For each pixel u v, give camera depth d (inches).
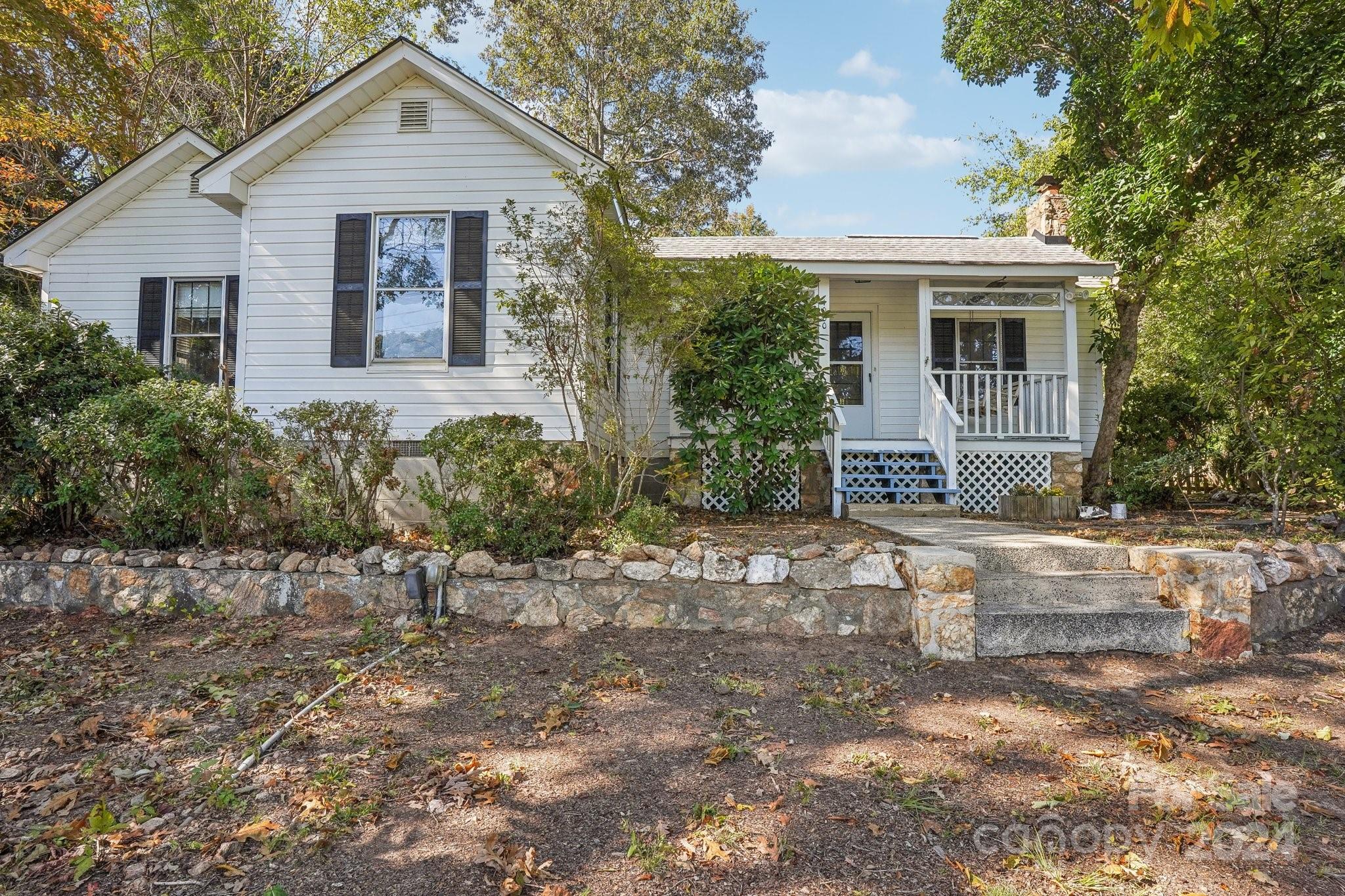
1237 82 363.9
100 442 223.8
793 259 415.2
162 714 149.6
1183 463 426.6
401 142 336.8
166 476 227.6
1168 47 181.5
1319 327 260.4
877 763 129.4
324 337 334.6
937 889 95.0
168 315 419.2
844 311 481.7
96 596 226.2
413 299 336.5
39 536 255.1
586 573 208.7
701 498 394.6
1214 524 331.9
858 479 396.5
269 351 335.0
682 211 1047.6
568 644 194.4
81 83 405.1
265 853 101.8
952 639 186.1
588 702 156.8
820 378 369.4
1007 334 490.0
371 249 335.9
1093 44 460.4
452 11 893.2
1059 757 132.7
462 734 141.0
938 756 132.4
